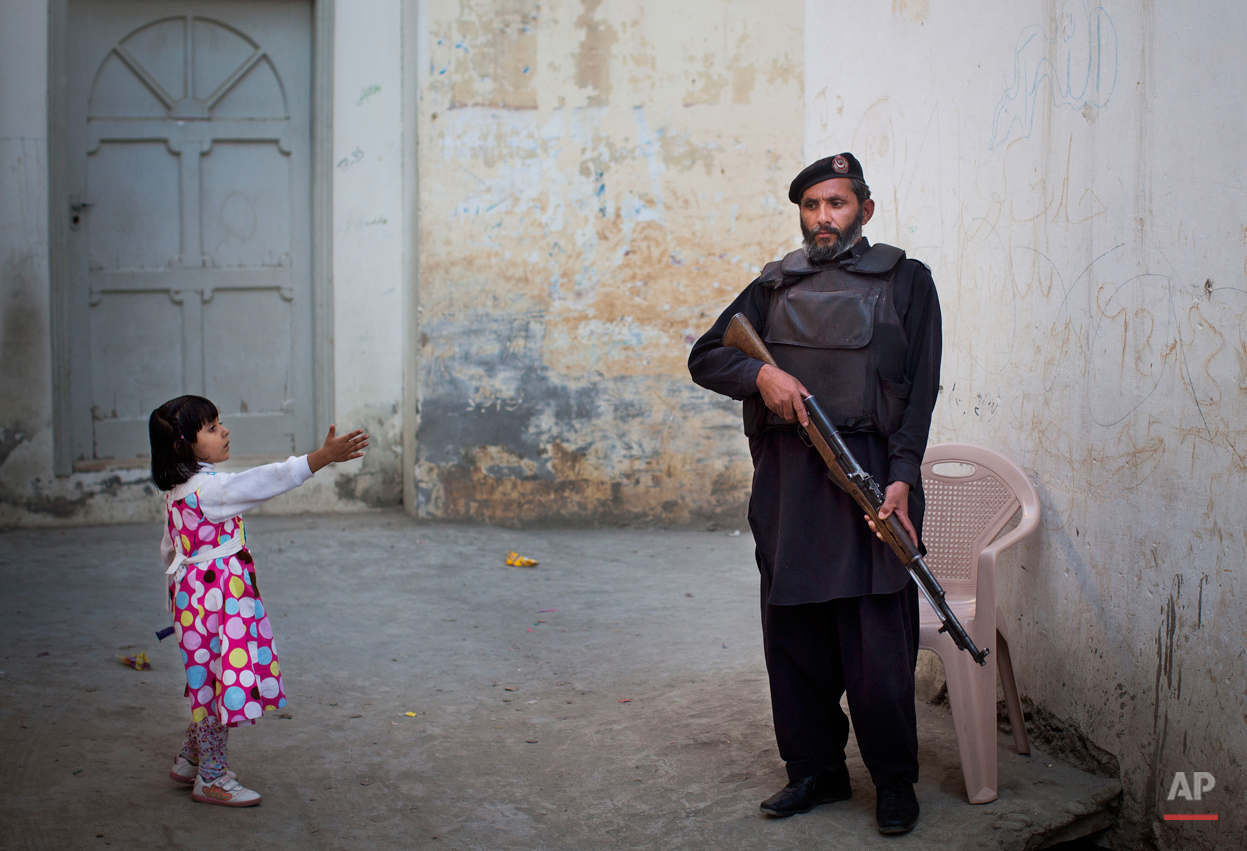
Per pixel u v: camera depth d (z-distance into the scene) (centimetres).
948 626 272
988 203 356
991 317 358
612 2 664
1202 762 275
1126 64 296
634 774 325
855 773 322
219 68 694
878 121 420
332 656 437
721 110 673
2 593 506
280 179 707
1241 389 262
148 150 686
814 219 288
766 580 299
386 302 718
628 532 685
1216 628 270
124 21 676
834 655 296
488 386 679
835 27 450
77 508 666
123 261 685
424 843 282
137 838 273
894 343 279
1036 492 333
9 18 638
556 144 669
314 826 289
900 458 275
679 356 686
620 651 452
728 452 692
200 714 291
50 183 653
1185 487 280
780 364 289
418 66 657
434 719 372
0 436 651
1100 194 307
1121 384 301
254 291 708
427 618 495
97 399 683
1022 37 337
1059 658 328
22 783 301
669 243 679
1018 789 306
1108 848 308
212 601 291
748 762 331
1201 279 272
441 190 664
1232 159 262
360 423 719
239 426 711
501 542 644
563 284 677
